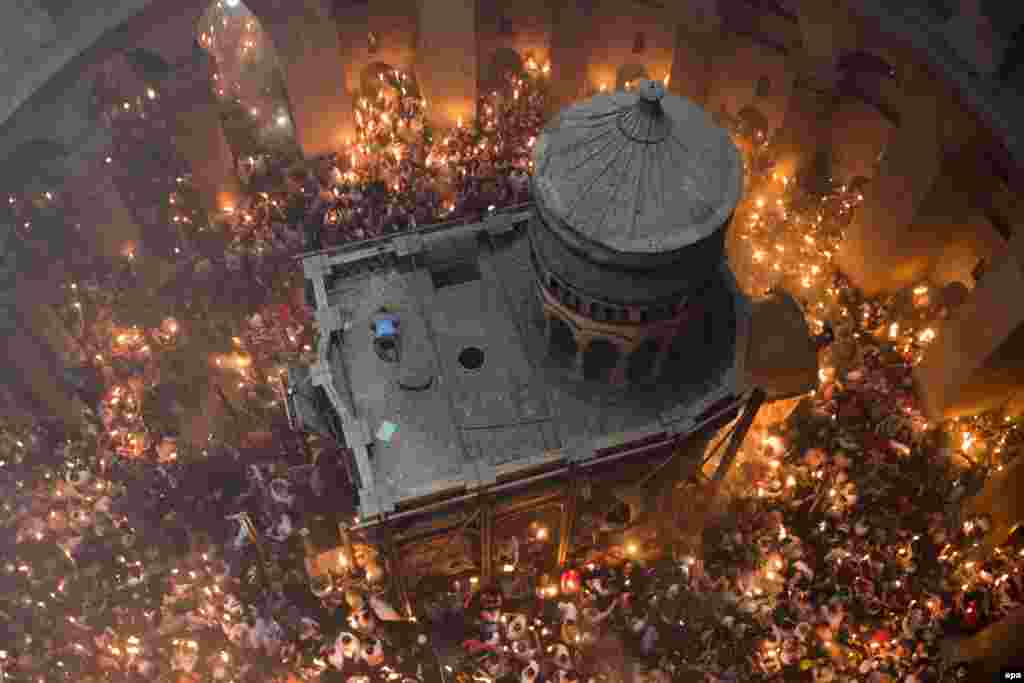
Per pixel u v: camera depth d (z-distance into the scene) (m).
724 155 26.48
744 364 29.64
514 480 27.95
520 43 45.81
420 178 41.47
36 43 35.09
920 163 33.72
